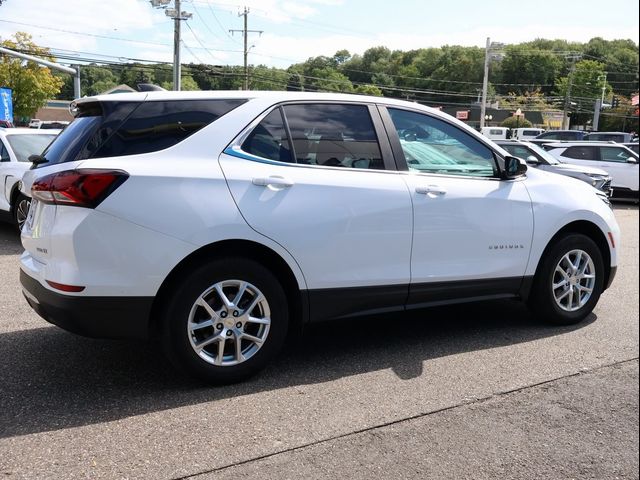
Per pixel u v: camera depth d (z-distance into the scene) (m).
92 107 3.66
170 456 2.81
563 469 2.81
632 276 7.08
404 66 109.94
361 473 2.72
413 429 3.13
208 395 3.48
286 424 3.15
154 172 3.32
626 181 16.00
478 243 4.36
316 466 2.77
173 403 3.37
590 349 4.39
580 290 4.95
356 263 3.87
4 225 9.84
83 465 2.72
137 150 3.40
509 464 2.83
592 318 5.20
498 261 4.48
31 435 2.97
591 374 3.92
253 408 3.33
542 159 12.37
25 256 3.78
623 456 2.93
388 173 4.05
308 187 3.71
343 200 3.80
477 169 4.51
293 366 3.98
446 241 4.21
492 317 5.20
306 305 3.78
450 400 3.49
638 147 18.06
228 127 3.62
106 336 3.30
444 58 109.25
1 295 5.54
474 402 3.47
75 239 3.17
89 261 3.19
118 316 3.28
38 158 3.78
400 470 2.75
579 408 3.42
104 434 3.00
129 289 3.26
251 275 3.55
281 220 3.59
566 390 3.66
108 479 2.62
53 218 3.27
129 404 3.34
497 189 4.49
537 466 2.82
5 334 4.47
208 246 3.46
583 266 4.96
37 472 2.65
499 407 3.41
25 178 3.72
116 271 3.23
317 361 4.08
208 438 2.99
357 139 4.02
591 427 3.21
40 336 4.44
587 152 16.70
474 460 2.86
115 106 3.48
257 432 3.06
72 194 3.17
